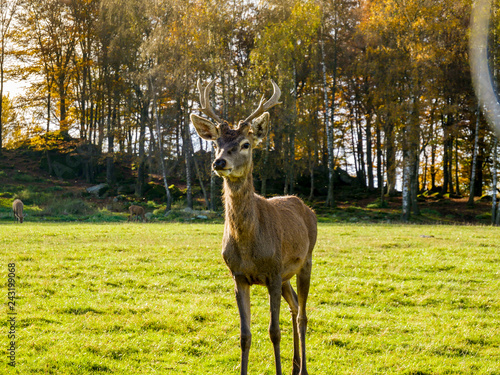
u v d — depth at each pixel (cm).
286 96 3266
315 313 837
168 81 3259
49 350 632
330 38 3794
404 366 616
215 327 746
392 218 3247
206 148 4150
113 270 1135
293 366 598
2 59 4306
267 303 896
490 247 1539
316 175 4575
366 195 4212
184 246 1491
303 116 3594
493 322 804
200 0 3447
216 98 3812
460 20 3094
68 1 4106
